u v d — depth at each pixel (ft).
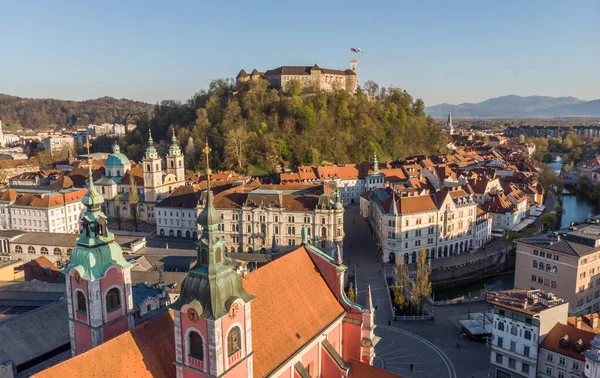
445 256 533.55
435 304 397.60
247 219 540.11
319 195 540.11
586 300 362.94
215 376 146.20
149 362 155.02
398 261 421.18
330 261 223.30
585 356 241.14
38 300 335.88
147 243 599.16
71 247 500.33
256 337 175.63
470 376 291.99
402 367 301.84
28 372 227.61
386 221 502.38
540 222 618.03
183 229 627.46
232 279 151.84
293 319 194.39
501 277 506.07
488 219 589.32
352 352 222.69
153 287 309.83
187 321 149.28
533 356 272.10
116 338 151.12
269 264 200.54
